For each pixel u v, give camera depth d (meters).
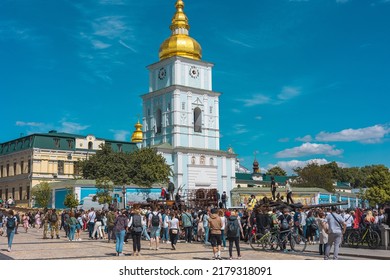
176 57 94.69
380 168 121.25
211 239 24.34
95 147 98.12
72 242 35.22
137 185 78.06
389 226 30.77
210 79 99.25
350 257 25.50
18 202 94.69
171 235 29.59
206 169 93.75
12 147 99.62
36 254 26.31
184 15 101.81
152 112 98.50
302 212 34.03
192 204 62.81
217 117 98.62
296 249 29.14
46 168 92.31
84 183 74.19
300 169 124.31
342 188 156.75
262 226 31.14
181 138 93.06
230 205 94.50
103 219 39.12
